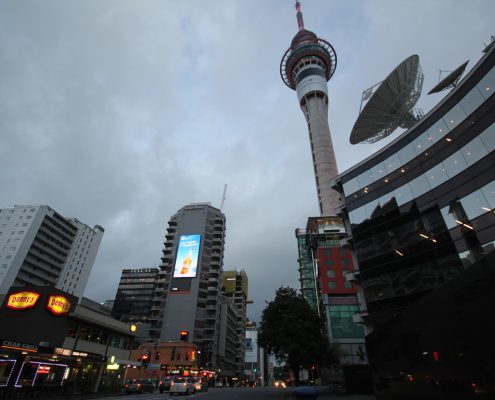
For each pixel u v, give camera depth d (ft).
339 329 163.43
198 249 285.02
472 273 23.27
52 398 71.82
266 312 97.96
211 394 98.89
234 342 345.92
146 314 386.32
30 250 313.53
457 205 68.95
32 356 81.61
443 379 26.94
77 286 368.89
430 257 72.08
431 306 28.96
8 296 87.51
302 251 279.90
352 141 118.73
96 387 102.27
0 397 67.82
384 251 83.10
